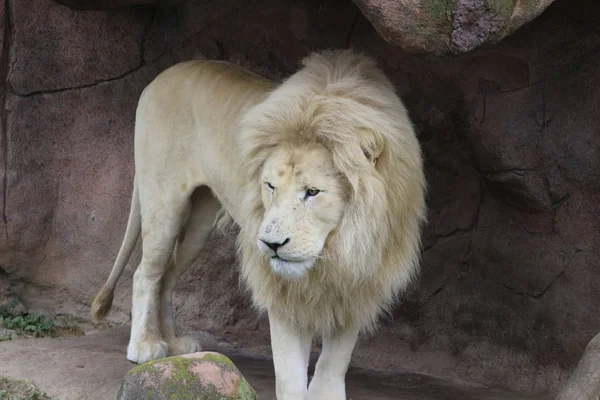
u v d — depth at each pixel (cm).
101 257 1214
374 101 792
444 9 688
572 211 997
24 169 1198
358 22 1076
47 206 1212
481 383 1056
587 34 966
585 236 995
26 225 1203
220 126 912
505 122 992
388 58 1063
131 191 1197
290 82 812
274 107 784
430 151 1076
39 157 1204
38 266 1221
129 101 1186
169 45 1166
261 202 801
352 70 811
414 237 837
